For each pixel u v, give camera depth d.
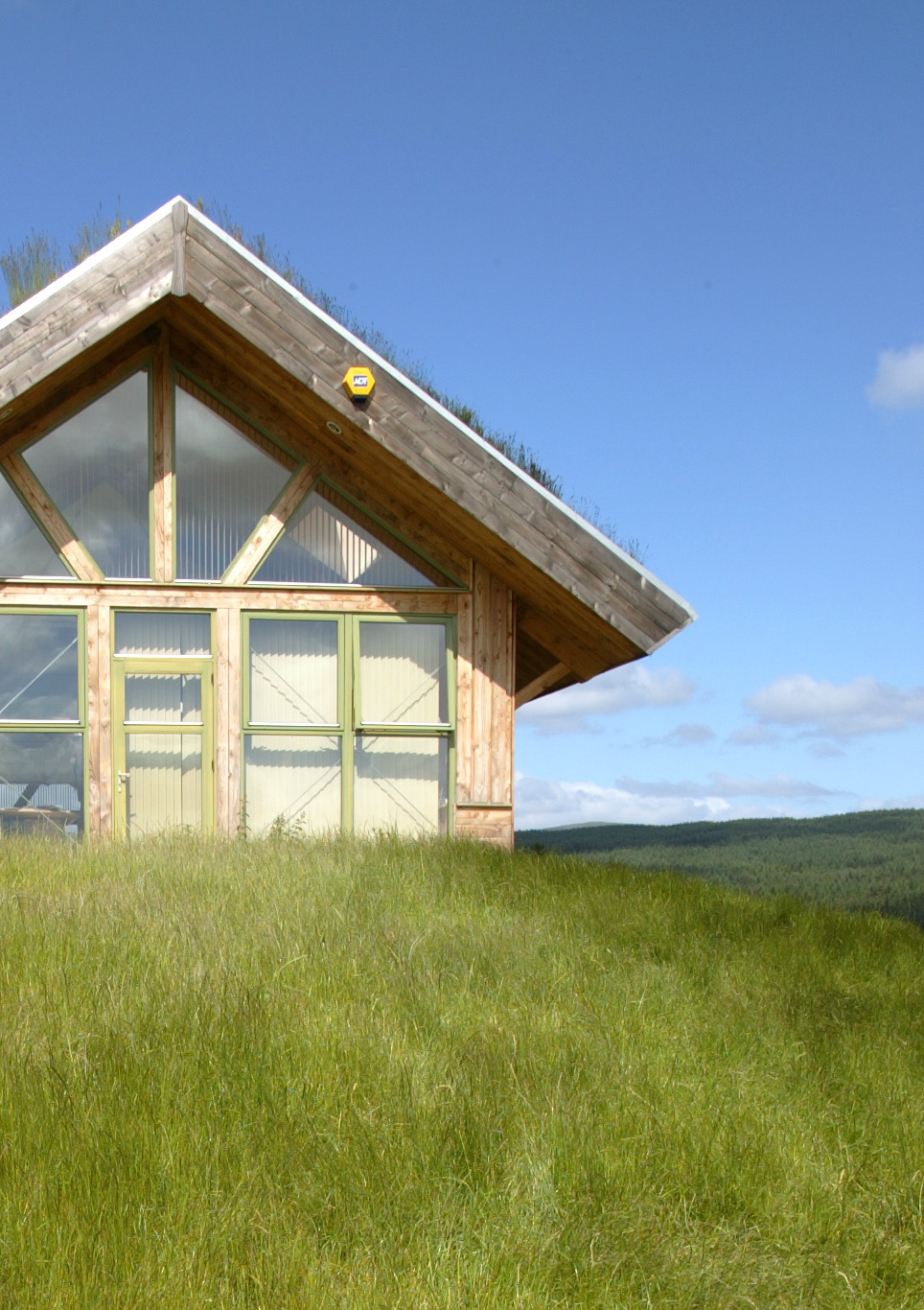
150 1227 4.02
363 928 7.82
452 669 13.69
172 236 11.91
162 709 13.22
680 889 10.80
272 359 12.03
